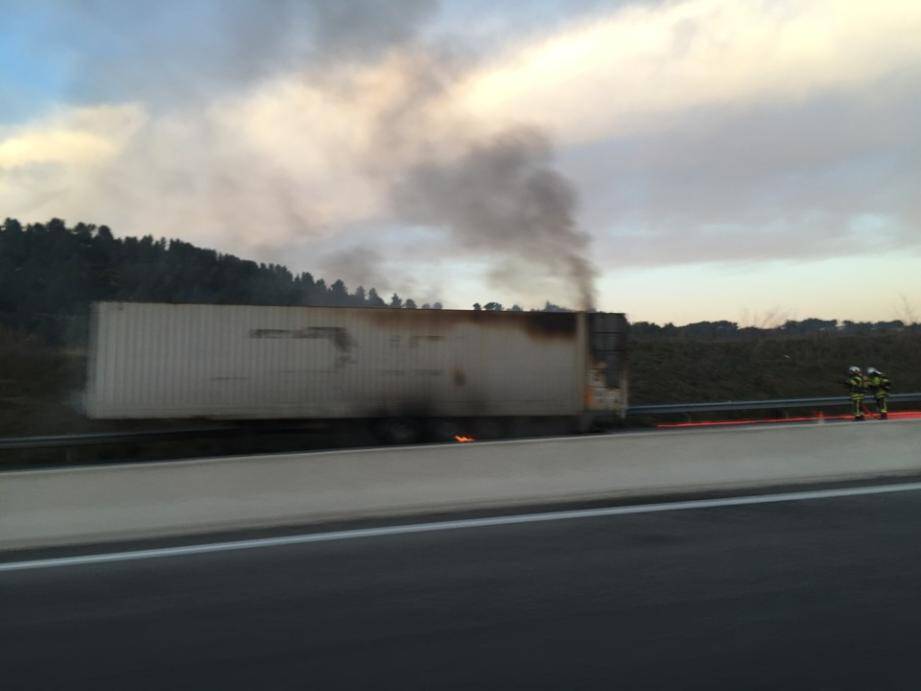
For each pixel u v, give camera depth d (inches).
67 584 228.7
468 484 331.6
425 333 761.0
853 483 377.7
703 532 282.8
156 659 171.9
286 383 728.3
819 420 1013.2
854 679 156.9
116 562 251.3
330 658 171.2
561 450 347.9
